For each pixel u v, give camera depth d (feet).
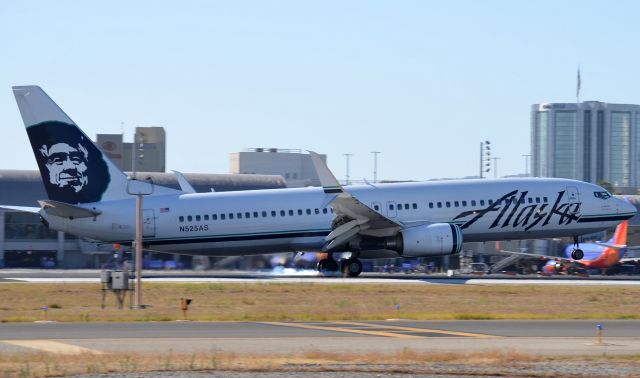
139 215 522.06
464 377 265.34
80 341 339.36
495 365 284.61
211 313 469.16
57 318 435.94
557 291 610.65
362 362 288.30
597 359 299.17
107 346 325.21
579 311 492.54
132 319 433.48
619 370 276.21
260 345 329.93
